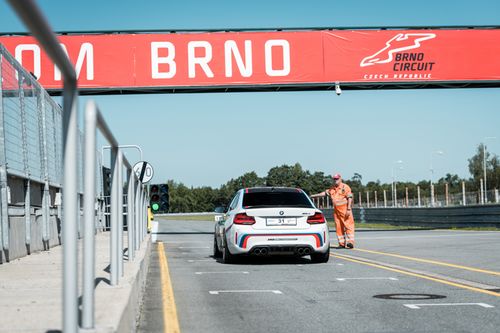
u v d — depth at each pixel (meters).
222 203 26.22
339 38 44.06
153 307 12.81
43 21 4.27
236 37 43.31
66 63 5.08
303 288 15.58
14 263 17.47
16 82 20.55
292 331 10.30
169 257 26.17
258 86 43.31
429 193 148.38
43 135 24.72
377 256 25.05
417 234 42.41
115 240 9.76
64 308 5.36
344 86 44.56
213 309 12.49
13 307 8.61
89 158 6.43
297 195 23.16
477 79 45.22
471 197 78.38
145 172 38.41
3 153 17.77
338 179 30.59
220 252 26.30
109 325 6.47
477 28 45.38
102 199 44.94
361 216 78.31
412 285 15.89
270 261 23.83
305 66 43.75
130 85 42.53
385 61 44.44
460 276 17.69
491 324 10.74
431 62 44.88
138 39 42.69
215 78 43.03
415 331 10.21
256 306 12.83
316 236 22.00
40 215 23.77
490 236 37.41
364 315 11.70
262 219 21.98
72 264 5.38
